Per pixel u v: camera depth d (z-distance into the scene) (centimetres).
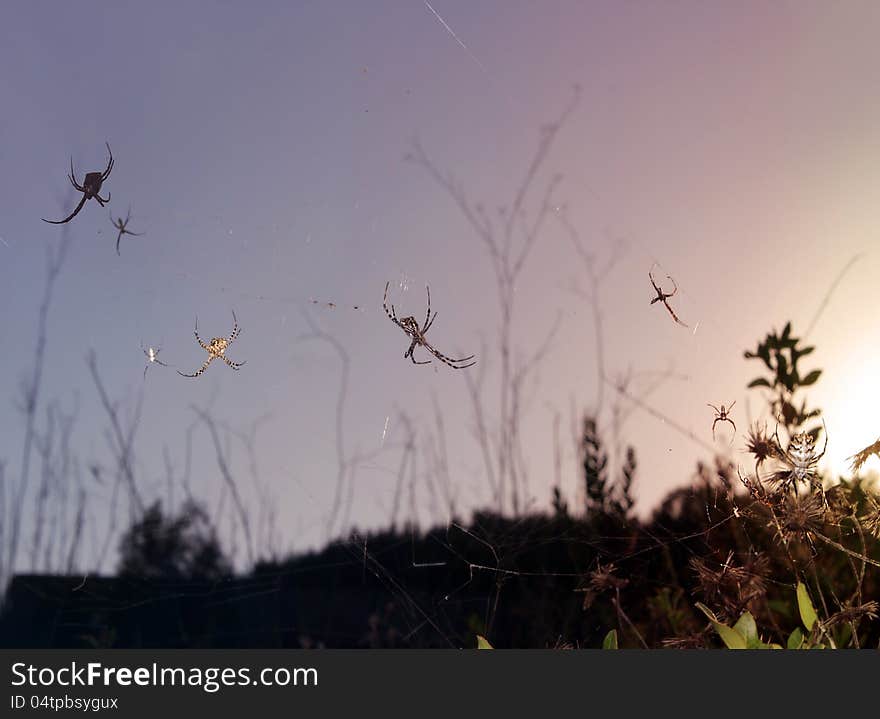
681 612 192
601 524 237
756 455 133
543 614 241
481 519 259
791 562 144
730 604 136
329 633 246
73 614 248
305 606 256
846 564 172
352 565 261
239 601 259
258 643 245
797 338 175
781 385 174
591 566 225
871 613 134
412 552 261
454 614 255
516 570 249
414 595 257
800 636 135
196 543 262
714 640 172
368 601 259
